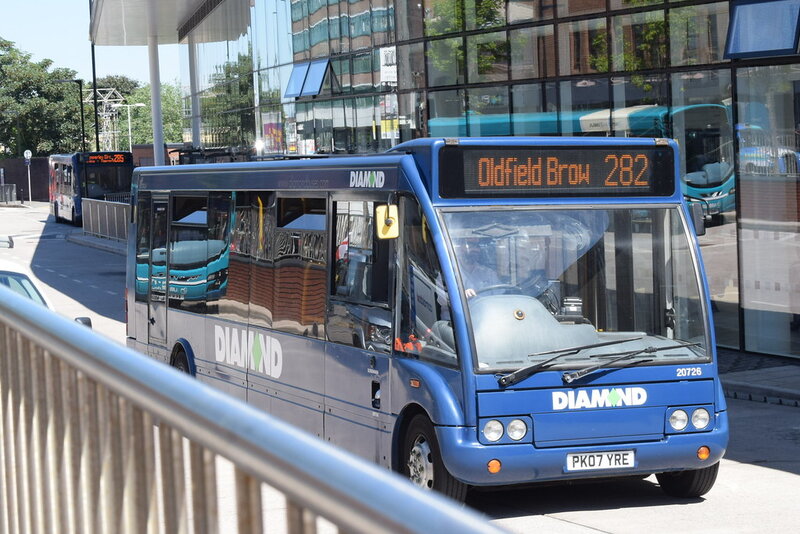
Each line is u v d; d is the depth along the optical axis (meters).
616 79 20.62
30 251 46.06
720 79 18.59
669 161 9.42
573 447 8.72
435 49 25.98
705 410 9.08
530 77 22.81
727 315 19.00
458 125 25.36
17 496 4.20
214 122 48.91
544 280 8.94
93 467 3.36
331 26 32.44
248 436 2.18
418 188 9.01
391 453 9.32
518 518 9.15
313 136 34.78
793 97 17.39
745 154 18.30
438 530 1.67
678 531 8.68
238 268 12.55
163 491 2.78
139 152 93.38
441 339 8.77
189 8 47.72
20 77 109.44
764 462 11.30
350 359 10.02
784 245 17.83
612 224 9.18
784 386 15.34
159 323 14.98
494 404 8.53
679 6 19.14
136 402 2.77
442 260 8.73
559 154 9.13
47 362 3.68
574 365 8.70
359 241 9.95
